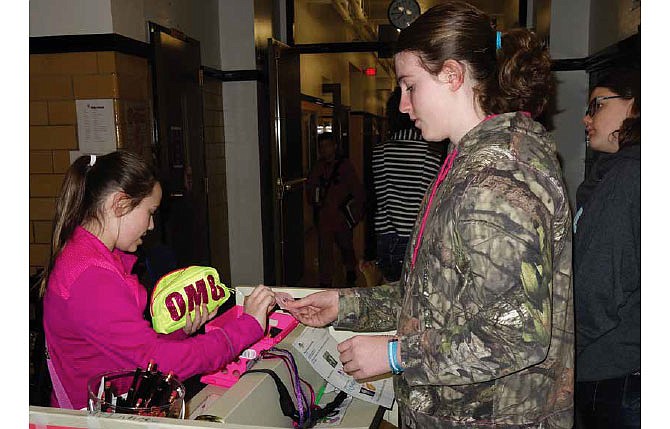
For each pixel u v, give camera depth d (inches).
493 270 31.2
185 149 138.1
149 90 123.3
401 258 109.7
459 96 36.8
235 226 181.3
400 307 40.3
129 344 44.9
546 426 35.7
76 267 46.3
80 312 45.2
